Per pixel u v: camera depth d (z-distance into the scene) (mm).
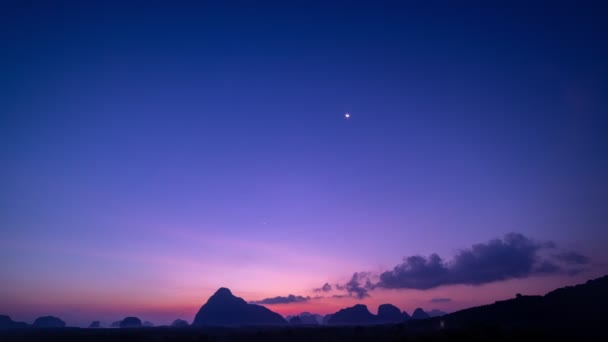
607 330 56656
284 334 77938
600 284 82062
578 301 76062
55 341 79375
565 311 72812
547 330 59531
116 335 85562
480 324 64625
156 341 76438
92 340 78938
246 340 73250
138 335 85562
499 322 75000
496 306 87062
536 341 53344
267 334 78875
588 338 53188
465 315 87375
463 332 60219
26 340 81812
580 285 85938
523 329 61438
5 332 118625
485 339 55781
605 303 71000
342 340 67375
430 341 58625
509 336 56156
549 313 74312
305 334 76875
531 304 82062
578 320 65938
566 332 57406
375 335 70250
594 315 66688
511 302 86438
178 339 76812
